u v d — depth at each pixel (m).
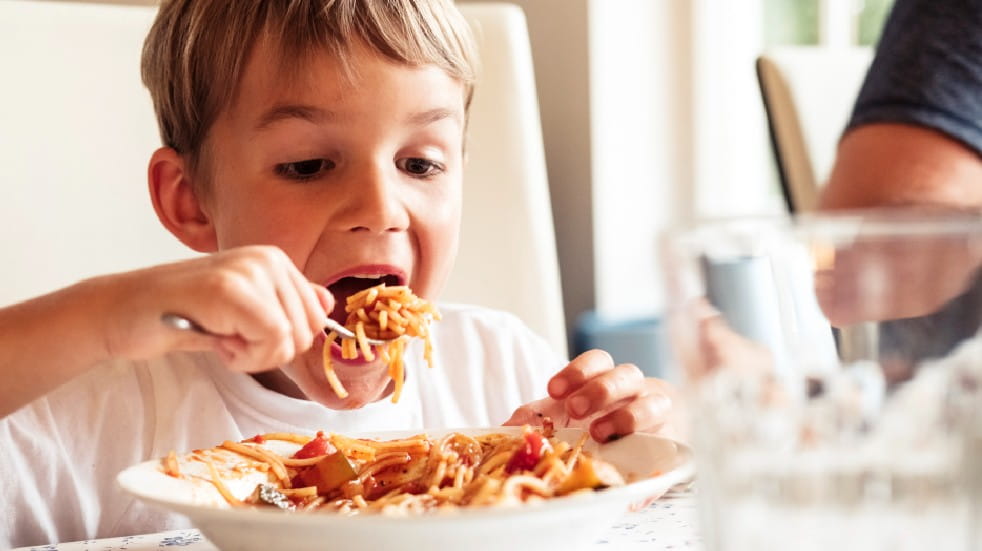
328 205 0.98
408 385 1.20
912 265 0.38
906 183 0.88
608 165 2.08
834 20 2.57
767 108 1.72
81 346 0.75
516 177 1.53
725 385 0.40
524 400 1.33
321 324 0.72
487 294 1.50
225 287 0.67
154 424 1.05
